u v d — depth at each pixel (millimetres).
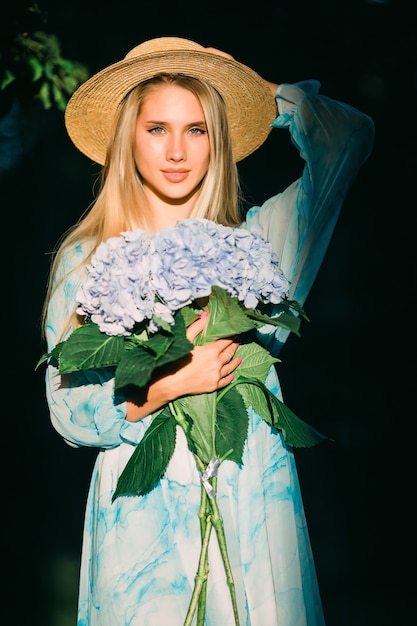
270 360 3494
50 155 14148
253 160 11758
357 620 7008
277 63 11523
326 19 11539
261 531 3539
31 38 5910
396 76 12273
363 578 8203
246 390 3500
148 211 3838
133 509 3506
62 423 3613
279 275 3371
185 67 3814
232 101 3992
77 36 10383
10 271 14883
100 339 3311
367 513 10070
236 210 3902
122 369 3178
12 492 11805
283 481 3646
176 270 3197
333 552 8938
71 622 6902
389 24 11898
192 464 3512
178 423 3453
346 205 12875
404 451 11141
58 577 8164
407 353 12281
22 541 9523
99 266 3266
